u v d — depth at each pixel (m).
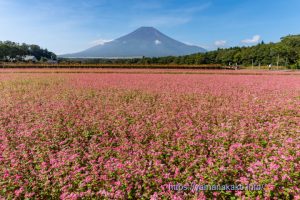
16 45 110.88
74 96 15.84
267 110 11.05
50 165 5.91
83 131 8.52
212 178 4.94
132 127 8.69
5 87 20.25
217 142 7.19
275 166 5.01
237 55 84.94
